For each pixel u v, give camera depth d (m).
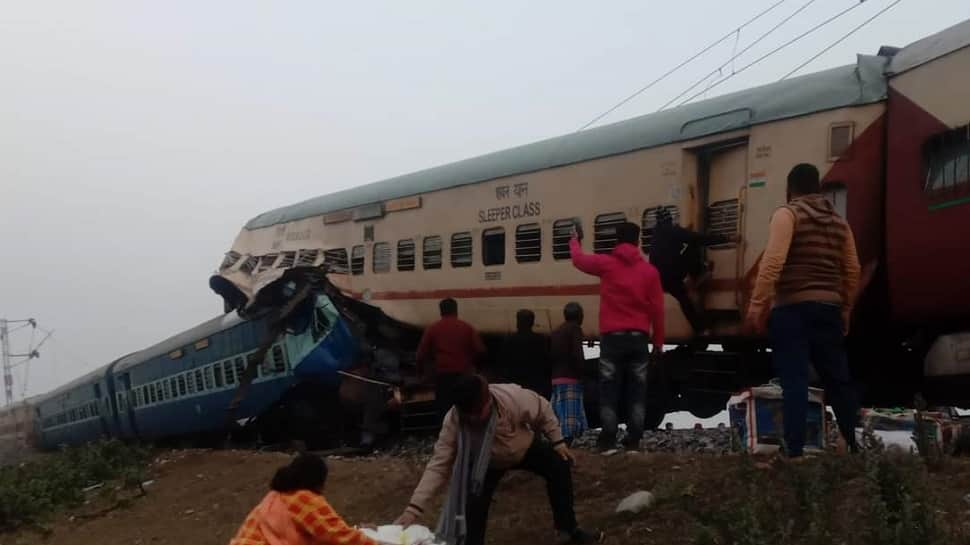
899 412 7.63
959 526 5.43
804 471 6.18
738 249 10.81
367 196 16.94
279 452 15.16
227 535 9.53
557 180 13.16
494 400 6.00
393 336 15.95
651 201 11.86
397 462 10.77
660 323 8.95
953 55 9.05
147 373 20.97
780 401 7.45
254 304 15.13
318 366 14.94
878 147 9.75
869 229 9.74
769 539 5.45
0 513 12.34
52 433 27.16
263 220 20.53
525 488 8.25
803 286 6.73
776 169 10.45
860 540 5.28
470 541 6.12
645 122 12.23
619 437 11.79
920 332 9.95
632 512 6.79
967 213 8.76
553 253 13.14
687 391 12.24
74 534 11.55
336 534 5.38
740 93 11.18
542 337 10.80
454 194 14.93
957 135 8.92
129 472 13.39
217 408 17.98
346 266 17.33
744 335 10.77
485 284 14.20
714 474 7.08
